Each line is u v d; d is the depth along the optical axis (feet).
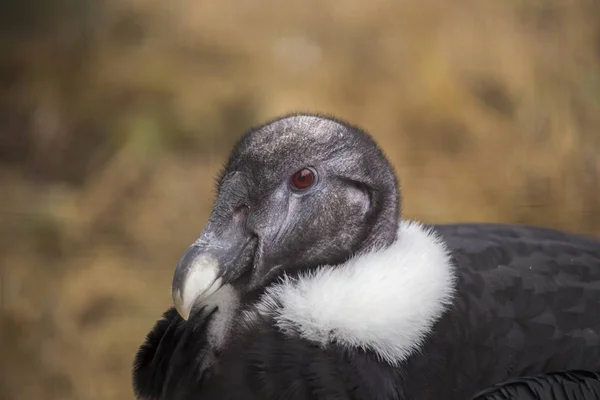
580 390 18.57
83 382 35.24
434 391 17.62
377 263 17.40
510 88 46.16
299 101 44.91
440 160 42.86
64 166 44.98
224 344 17.92
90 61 48.96
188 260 17.44
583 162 43.37
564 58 48.34
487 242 20.54
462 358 18.17
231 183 18.13
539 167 42.78
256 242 18.02
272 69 47.16
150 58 48.60
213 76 47.21
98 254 39.78
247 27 50.01
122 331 36.52
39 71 49.08
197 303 18.13
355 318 16.90
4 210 42.01
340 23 49.80
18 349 36.35
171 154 44.32
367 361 16.98
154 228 40.81
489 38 48.60
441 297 17.71
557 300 19.52
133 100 46.68
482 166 42.78
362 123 44.11
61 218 41.34
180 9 51.08
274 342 17.25
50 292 38.19
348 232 18.26
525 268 19.93
